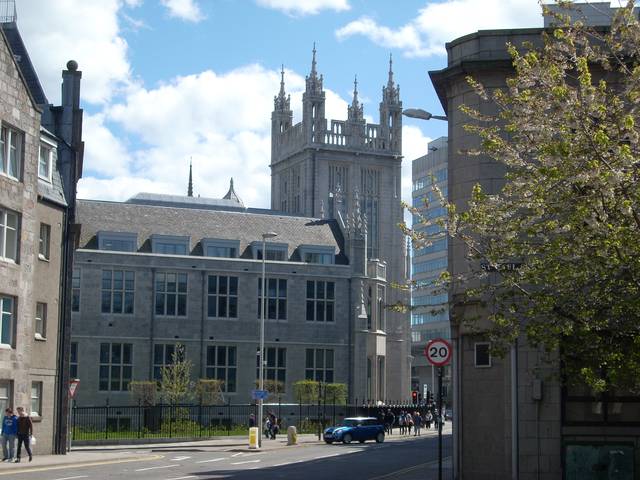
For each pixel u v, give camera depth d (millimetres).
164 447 48938
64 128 43188
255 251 75062
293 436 52656
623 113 16641
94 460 36188
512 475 24641
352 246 76625
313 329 74375
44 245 40844
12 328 36750
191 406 60281
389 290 112000
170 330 70375
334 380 74562
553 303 17531
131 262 69875
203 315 71375
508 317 19547
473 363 26281
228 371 71688
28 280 37719
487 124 26062
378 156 132750
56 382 41188
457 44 27375
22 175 37469
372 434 55750
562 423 24469
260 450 47219
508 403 25188
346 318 75500
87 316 68375
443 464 36281
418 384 143500
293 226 78938
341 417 71062
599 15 29828
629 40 17438
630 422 24297
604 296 17344
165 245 72375
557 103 16047
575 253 16984
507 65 26266
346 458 40406
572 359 18859
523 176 17484
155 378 69688
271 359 73188
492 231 18391
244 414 70500
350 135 132125
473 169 26609
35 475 29016
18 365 36844
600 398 24391
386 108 133750
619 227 15945
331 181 131625
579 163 15820
